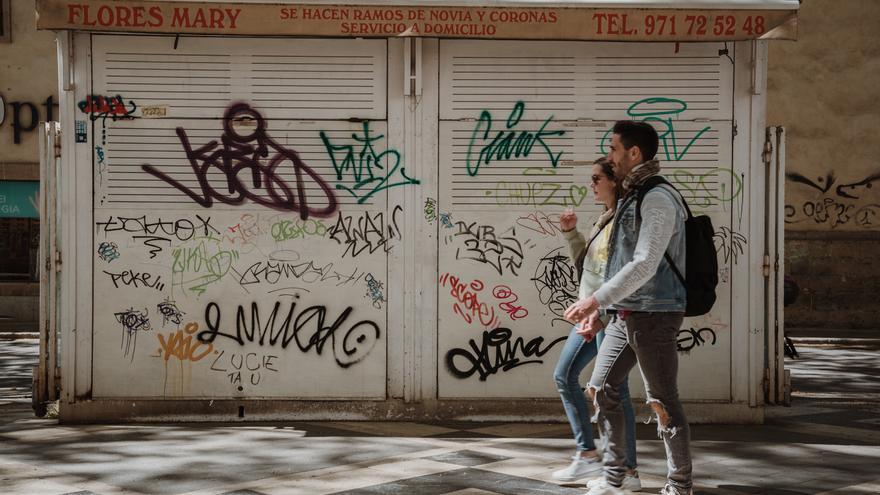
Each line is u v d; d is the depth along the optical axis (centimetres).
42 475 557
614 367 503
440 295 736
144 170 729
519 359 738
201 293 733
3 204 1877
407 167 734
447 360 737
